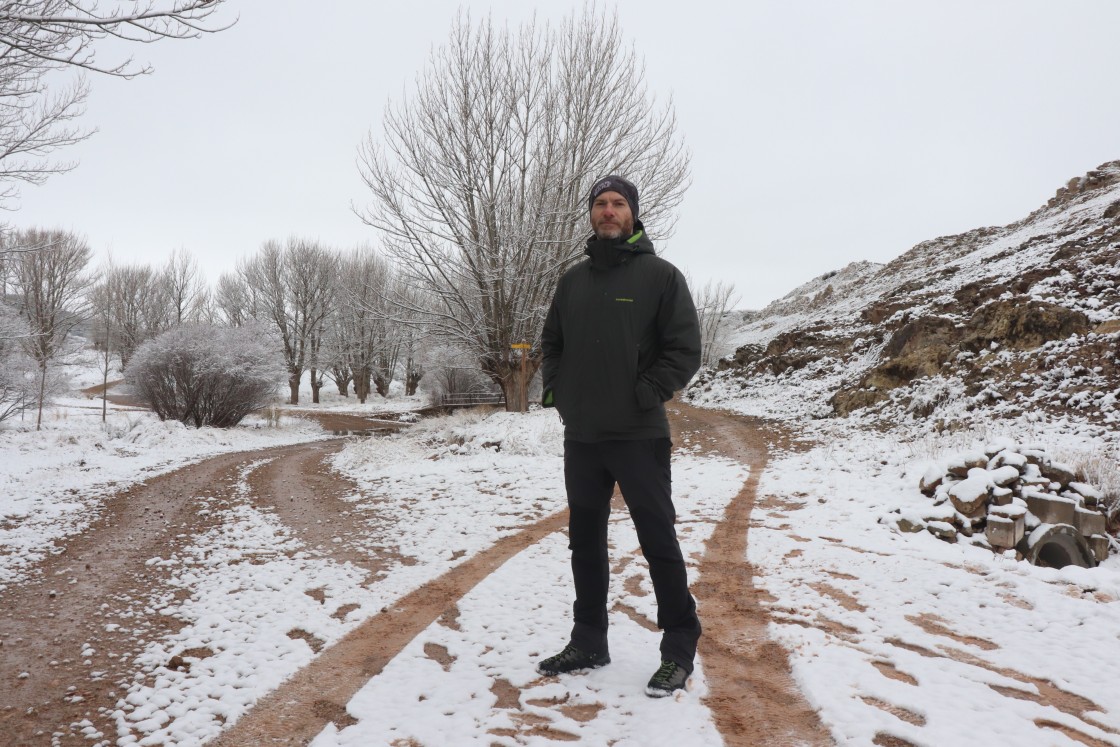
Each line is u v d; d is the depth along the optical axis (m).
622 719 2.26
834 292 65.31
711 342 46.25
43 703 2.74
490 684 2.62
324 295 49.44
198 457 14.75
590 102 18.42
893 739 2.07
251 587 4.32
